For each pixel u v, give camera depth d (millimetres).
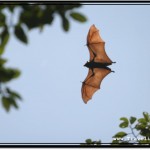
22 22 12383
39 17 12523
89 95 43188
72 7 12828
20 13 12477
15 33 12188
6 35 12156
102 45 43062
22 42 12180
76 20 12789
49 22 12531
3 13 12359
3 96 11344
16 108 11375
